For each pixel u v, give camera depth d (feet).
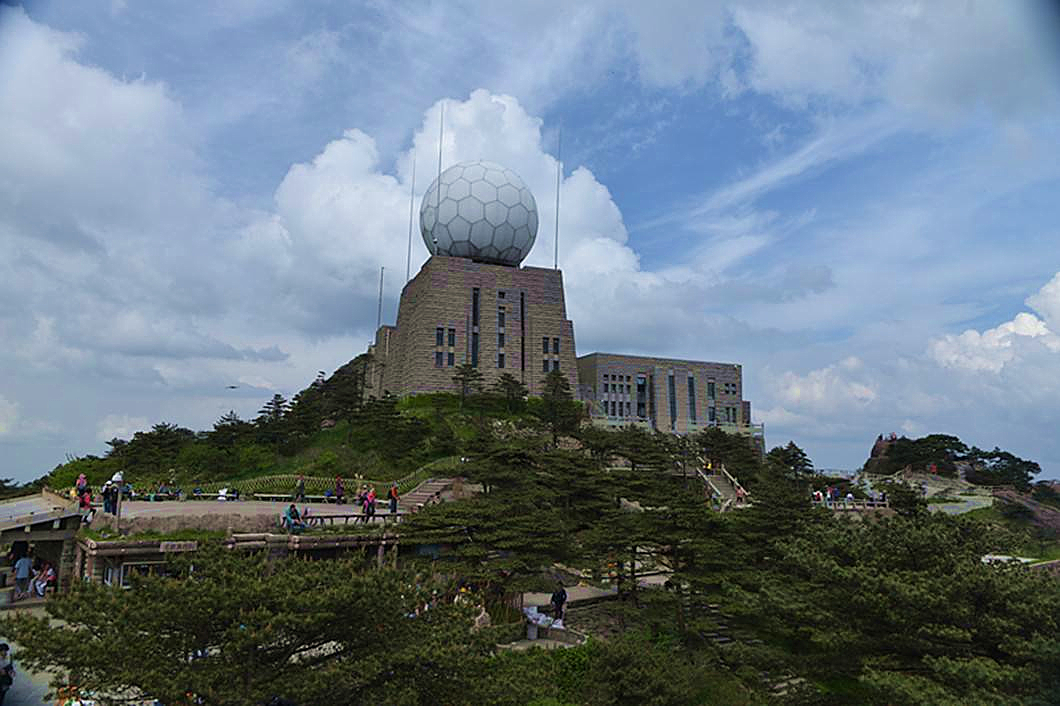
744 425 368.27
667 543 129.29
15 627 50.21
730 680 106.63
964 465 341.41
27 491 251.39
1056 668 64.44
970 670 65.67
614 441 222.28
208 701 50.85
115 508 120.06
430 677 58.49
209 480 239.30
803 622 95.30
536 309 331.77
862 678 72.02
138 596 52.31
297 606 52.34
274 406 277.64
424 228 351.46
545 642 114.42
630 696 92.43
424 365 306.76
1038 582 74.95
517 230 341.62
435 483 198.49
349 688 56.65
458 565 116.78
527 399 310.04
